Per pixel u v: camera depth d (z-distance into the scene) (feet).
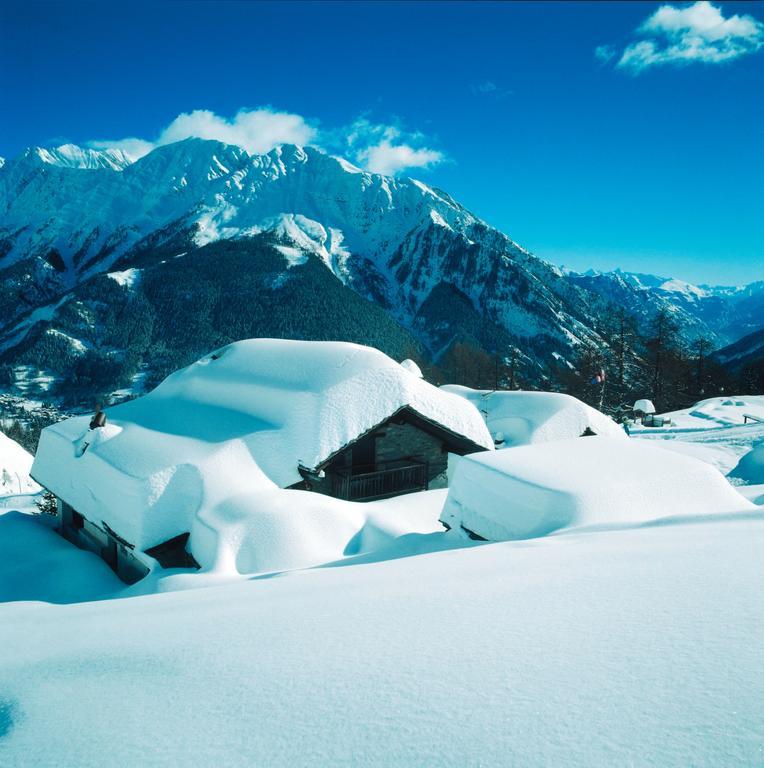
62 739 6.19
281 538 35.94
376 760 5.07
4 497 87.92
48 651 10.61
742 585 9.03
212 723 6.18
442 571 13.79
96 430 48.49
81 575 42.14
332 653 7.88
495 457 34.78
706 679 5.86
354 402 50.52
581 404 81.35
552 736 5.12
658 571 10.54
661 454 35.06
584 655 6.86
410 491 57.67
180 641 9.52
